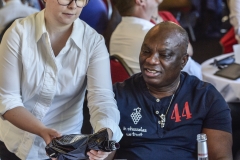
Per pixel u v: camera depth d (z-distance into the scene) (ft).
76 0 6.03
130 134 7.00
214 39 24.14
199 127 6.98
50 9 6.15
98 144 5.36
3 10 13.07
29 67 6.41
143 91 7.04
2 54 6.37
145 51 6.82
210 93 7.01
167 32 6.75
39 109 6.72
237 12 13.47
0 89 6.44
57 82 6.58
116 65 9.59
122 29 10.00
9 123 6.94
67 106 6.89
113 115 6.40
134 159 6.93
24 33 6.35
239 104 10.98
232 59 11.41
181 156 6.92
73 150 5.49
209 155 6.95
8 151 7.16
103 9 13.30
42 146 6.95
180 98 6.97
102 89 6.61
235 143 10.73
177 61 6.81
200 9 24.04
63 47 6.48
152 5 9.91
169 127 6.91
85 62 6.60
